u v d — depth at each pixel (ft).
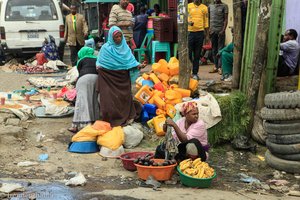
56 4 47.96
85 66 23.30
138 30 43.93
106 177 17.98
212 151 22.33
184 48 24.71
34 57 47.91
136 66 22.54
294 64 26.78
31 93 31.01
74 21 43.93
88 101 22.76
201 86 29.07
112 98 21.99
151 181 17.03
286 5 29.96
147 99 23.90
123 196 15.85
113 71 22.02
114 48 22.06
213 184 17.95
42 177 17.87
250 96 23.38
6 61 49.06
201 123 18.63
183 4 24.29
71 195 15.88
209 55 44.09
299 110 19.12
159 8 51.72
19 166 18.89
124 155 18.99
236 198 16.22
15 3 47.14
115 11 30.35
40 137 22.43
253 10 24.71
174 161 17.65
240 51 26.37
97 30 69.26
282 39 28.09
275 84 24.66
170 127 18.29
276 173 19.53
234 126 23.07
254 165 20.75
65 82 35.01
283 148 19.52
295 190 17.70
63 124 24.63
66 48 77.05
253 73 23.18
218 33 39.58
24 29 46.37
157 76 25.79
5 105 26.58
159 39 40.60
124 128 21.57
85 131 20.83
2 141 21.39
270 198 16.58
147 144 21.99
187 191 16.58
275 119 19.51
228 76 32.35
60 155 20.35
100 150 20.61
